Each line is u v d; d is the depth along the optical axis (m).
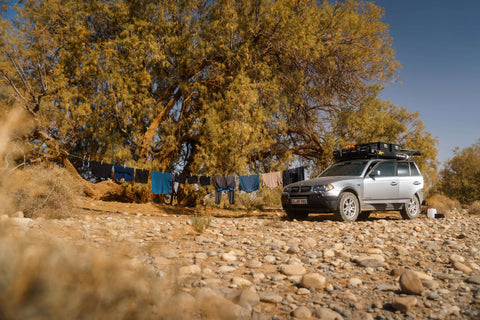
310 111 16.19
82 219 7.06
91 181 15.31
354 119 14.82
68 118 10.76
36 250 1.04
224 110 13.25
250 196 14.48
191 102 15.47
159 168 13.88
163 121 14.33
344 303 2.80
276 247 5.17
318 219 10.48
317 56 13.77
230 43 13.82
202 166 12.90
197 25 13.43
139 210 11.66
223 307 1.51
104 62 11.60
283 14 13.18
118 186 14.14
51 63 11.51
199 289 2.42
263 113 13.38
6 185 1.26
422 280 3.37
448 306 2.67
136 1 13.28
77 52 11.48
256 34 14.25
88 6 12.42
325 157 15.48
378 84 15.65
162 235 5.65
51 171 7.24
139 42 12.25
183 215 12.01
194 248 4.74
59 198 6.73
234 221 9.06
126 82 12.05
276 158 15.60
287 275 3.65
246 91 12.56
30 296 0.93
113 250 1.29
